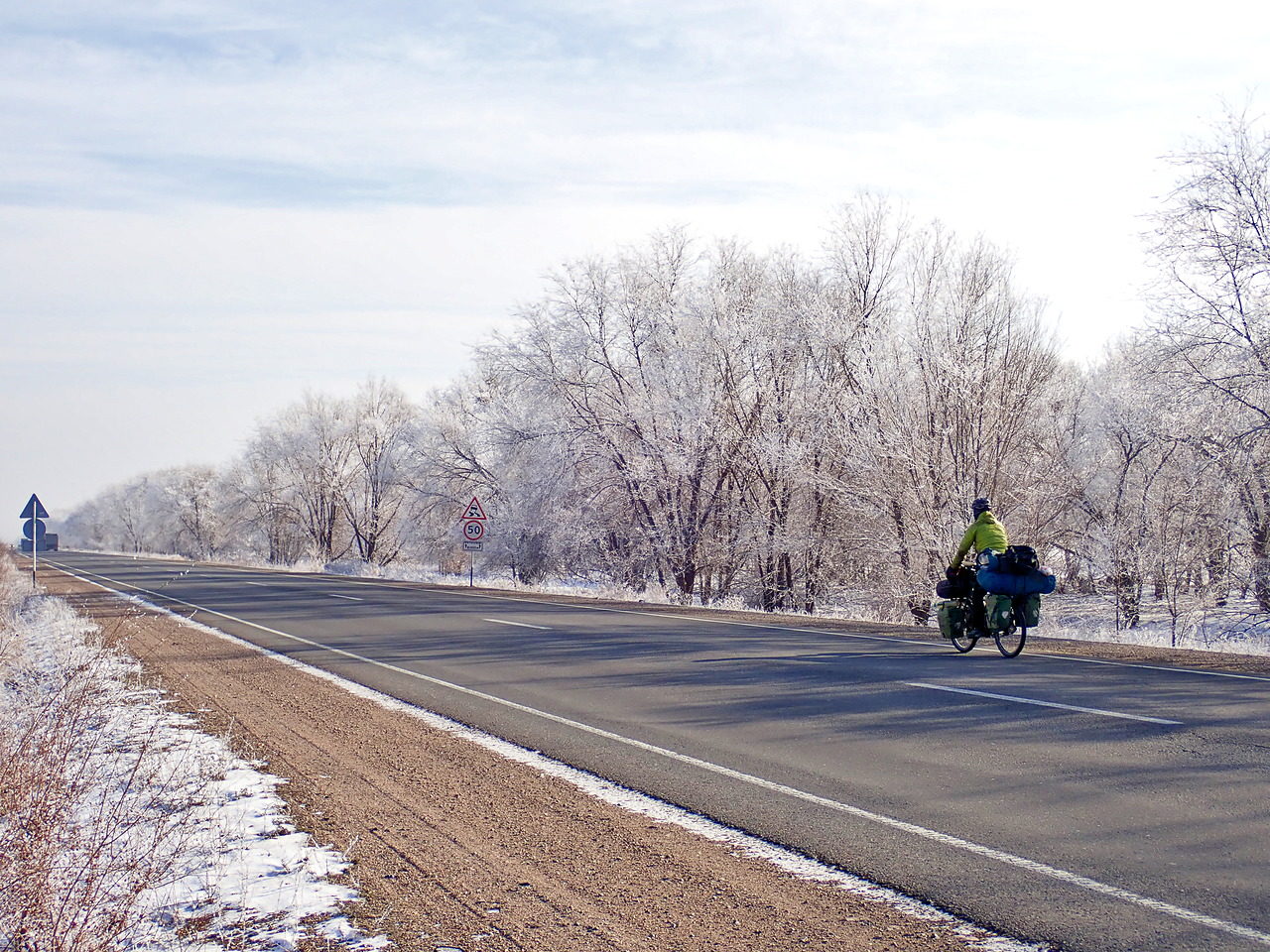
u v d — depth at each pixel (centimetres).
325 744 829
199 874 525
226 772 734
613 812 625
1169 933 426
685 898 483
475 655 1352
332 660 1334
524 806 642
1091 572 2928
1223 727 802
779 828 583
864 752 756
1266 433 2205
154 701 1015
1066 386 3086
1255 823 565
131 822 588
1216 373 2208
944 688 1008
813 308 2950
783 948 425
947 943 425
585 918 462
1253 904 453
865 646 1393
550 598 2528
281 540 7812
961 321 2586
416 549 5059
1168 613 2780
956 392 2534
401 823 610
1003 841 549
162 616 2025
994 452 2583
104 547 14638
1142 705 900
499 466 3962
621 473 3288
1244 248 2080
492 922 459
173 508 9869
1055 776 672
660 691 1035
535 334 3447
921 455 2552
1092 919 443
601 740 821
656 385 3172
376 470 6141
